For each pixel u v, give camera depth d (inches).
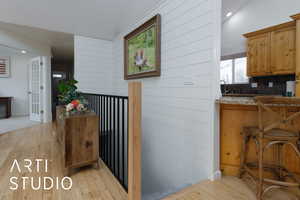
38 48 185.3
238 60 168.2
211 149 66.2
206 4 67.0
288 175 59.9
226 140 70.7
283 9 127.6
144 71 108.7
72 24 123.0
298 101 46.1
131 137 53.8
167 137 92.1
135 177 54.2
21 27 142.6
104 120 103.3
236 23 159.0
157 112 100.3
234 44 161.8
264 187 61.2
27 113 247.0
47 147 114.7
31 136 141.1
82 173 79.4
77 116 78.5
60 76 341.7
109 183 70.8
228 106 69.8
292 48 116.8
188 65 76.7
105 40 157.2
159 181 99.3
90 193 63.4
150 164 108.1
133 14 116.5
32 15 107.7
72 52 235.5
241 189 60.3
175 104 85.5
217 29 64.1
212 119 65.6
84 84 149.7
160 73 96.0
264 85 143.5
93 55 152.9
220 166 71.6
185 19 78.0
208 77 66.9
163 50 93.4
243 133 65.0
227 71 178.2
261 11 140.3
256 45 138.6
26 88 244.2
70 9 110.0
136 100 53.6
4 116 228.1
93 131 82.0
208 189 60.4
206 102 68.0
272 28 126.7
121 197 61.3
